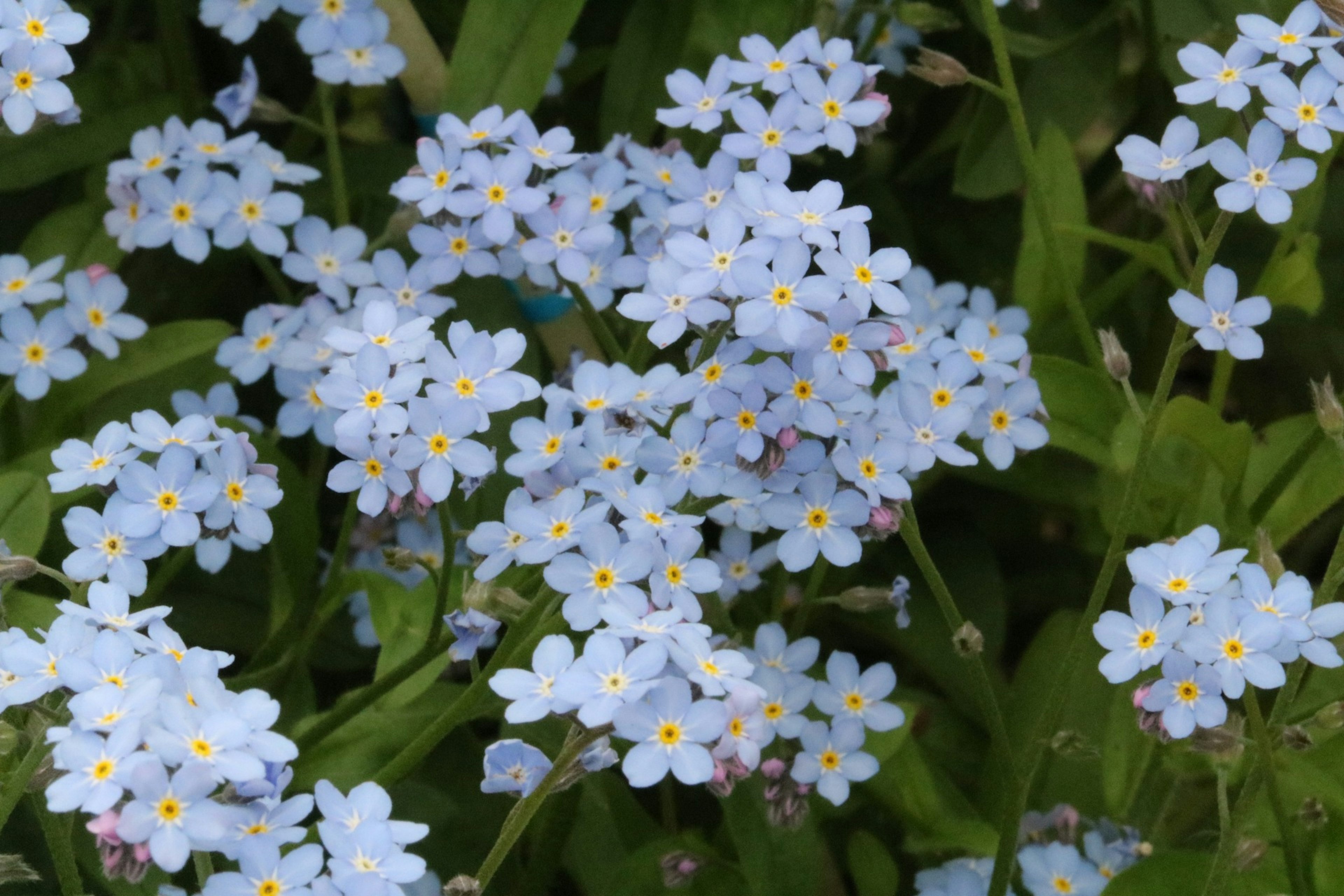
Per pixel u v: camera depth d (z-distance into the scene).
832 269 0.34
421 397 0.35
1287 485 0.38
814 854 0.36
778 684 0.36
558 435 0.35
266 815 0.32
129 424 0.40
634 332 0.39
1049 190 0.40
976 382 0.37
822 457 0.34
